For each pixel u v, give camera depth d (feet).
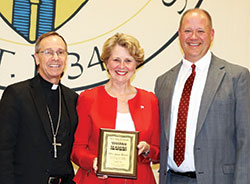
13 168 8.34
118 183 8.65
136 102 9.23
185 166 8.81
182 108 9.05
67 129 9.10
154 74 12.94
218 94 8.71
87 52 12.66
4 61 12.19
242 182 8.21
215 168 8.54
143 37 12.93
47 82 9.30
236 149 8.65
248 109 8.55
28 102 8.71
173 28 13.09
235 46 13.30
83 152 8.85
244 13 13.35
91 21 12.70
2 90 12.13
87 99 9.18
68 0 12.63
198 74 9.26
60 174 8.71
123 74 8.97
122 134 8.36
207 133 8.61
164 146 9.20
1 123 8.43
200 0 13.24
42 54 9.07
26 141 8.53
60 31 12.55
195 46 9.16
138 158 8.91
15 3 12.35
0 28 12.22
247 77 8.80
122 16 12.85
